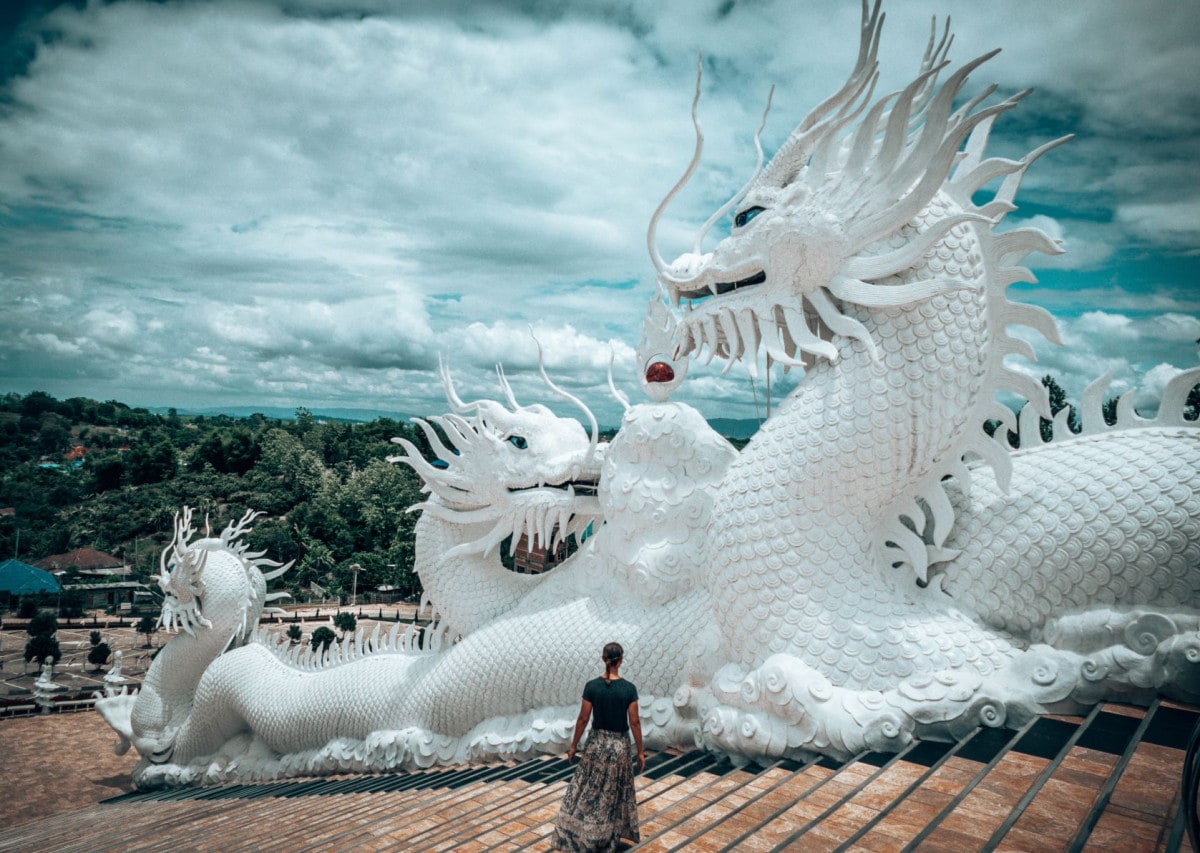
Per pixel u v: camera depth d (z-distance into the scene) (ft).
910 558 19.56
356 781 27.94
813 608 18.95
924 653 17.69
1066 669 16.56
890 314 19.57
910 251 18.88
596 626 24.62
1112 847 10.83
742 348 21.90
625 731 14.98
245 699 34.19
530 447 29.53
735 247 21.36
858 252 19.71
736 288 22.17
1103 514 17.83
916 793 14.08
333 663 33.96
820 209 19.88
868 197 19.38
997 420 20.02
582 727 15.29
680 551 24.26
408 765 27.58
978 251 19.75
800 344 20.20
